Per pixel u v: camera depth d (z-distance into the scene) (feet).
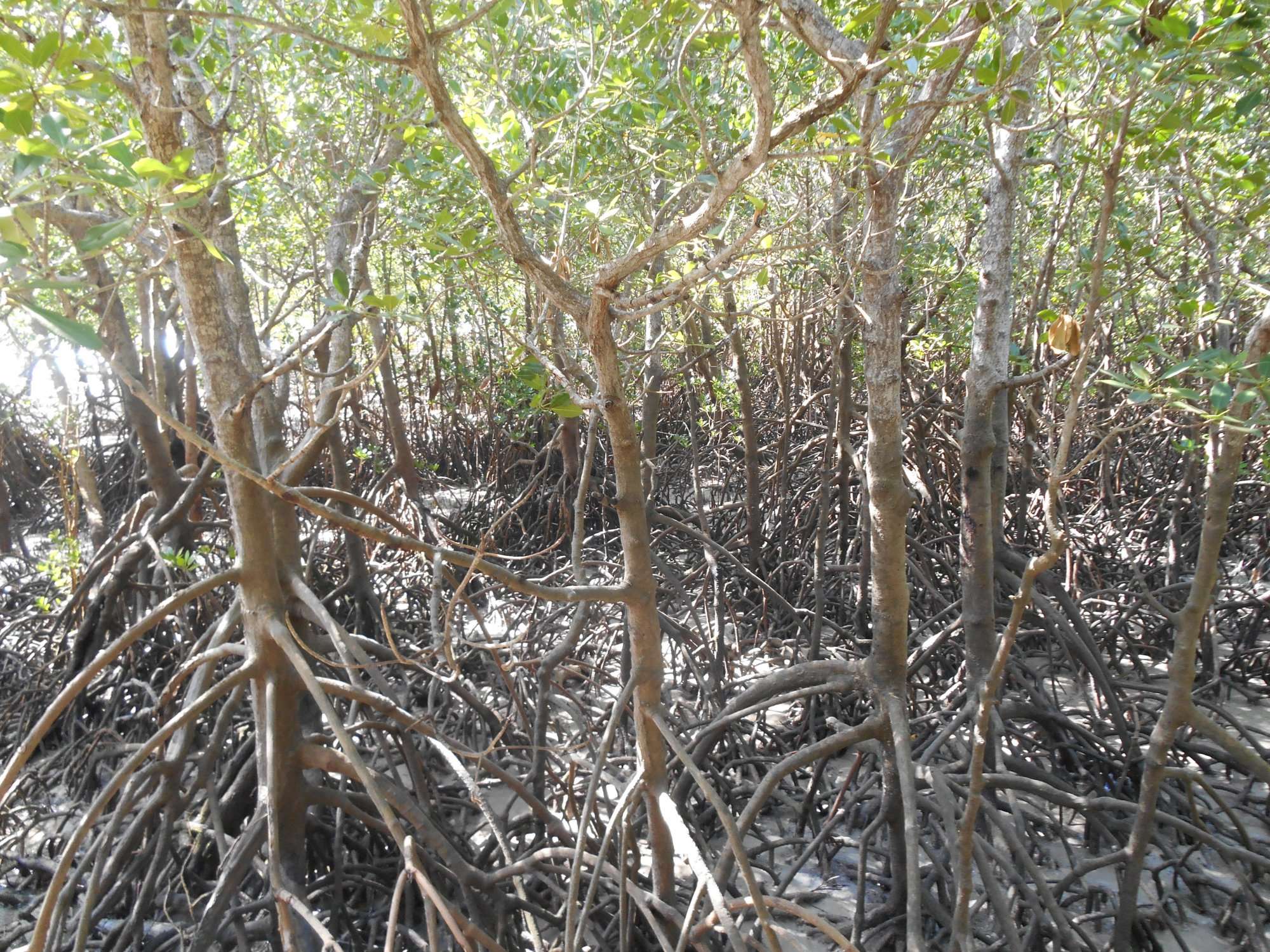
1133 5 8.42
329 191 18.15
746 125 17.81
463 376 37.11
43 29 11.45
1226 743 12.79
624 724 21.42
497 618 28.45
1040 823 16.61
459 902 14.93
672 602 27.09
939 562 26.09
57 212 10.53
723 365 39.63
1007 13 8.77
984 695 10.07
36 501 43.75
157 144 10.14
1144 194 22.03
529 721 19.95
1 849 18.31
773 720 23.34
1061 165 18.49
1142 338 12.96
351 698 12.72
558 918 14.05
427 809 15.39
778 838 18.72
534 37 15.72
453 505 38.91
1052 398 24.58
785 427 28.96
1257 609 25.93
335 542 28.55
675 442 40.63
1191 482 26.81
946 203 28.04
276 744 13.20
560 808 18.03
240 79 14.67
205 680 15.21
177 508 22.38
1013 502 28.66
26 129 6.49
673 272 17.26
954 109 18.80
